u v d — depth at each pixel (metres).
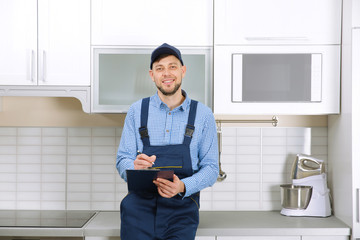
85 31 2.23
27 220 2.21
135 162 1.75
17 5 2.21
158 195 1.87
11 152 2.53
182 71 2.03
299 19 2.23
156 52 1.93
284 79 2.23
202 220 2.27
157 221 1.84
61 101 2.54
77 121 2.54
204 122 1.99
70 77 2.23
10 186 2.53
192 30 2.24
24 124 2.53
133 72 2.25
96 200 2.54
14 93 2.21
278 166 2.55
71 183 2.54
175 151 1.91
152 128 1.96
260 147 2.55
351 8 2.08
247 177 2.55
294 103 2.23
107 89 2.25
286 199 2.37
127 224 1.85
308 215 2.34
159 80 1.94
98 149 2.54
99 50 2.23
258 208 2.55
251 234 2.07
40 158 2.53
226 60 2.23
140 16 2.23
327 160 2.53
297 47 2.23
